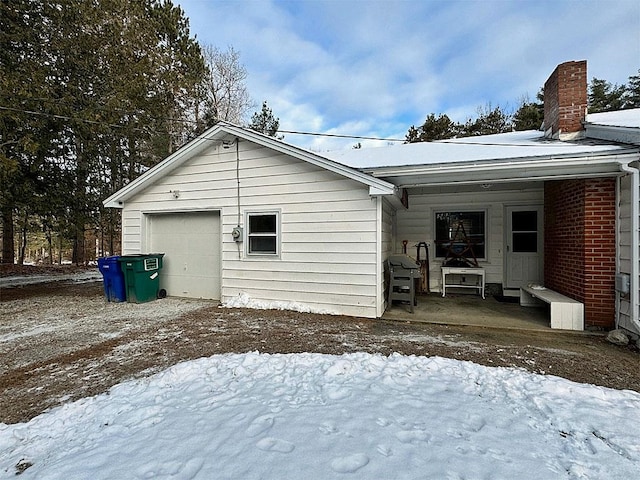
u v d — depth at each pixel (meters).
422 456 2.19
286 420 2.65
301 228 7.12
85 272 15.24
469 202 9.18
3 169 8.12
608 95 21.78
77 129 10.18
